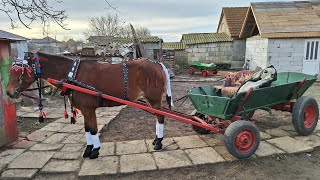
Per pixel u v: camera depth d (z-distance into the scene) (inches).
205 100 178.5
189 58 836.0
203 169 159.6
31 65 163.0
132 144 196.1
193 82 577.3
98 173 152.3
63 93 164.9
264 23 582.6
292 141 193.2
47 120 268.7
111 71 172.1
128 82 174.1
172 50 844.0
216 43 814.5
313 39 566.6
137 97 180.9
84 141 202.4
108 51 673.6
